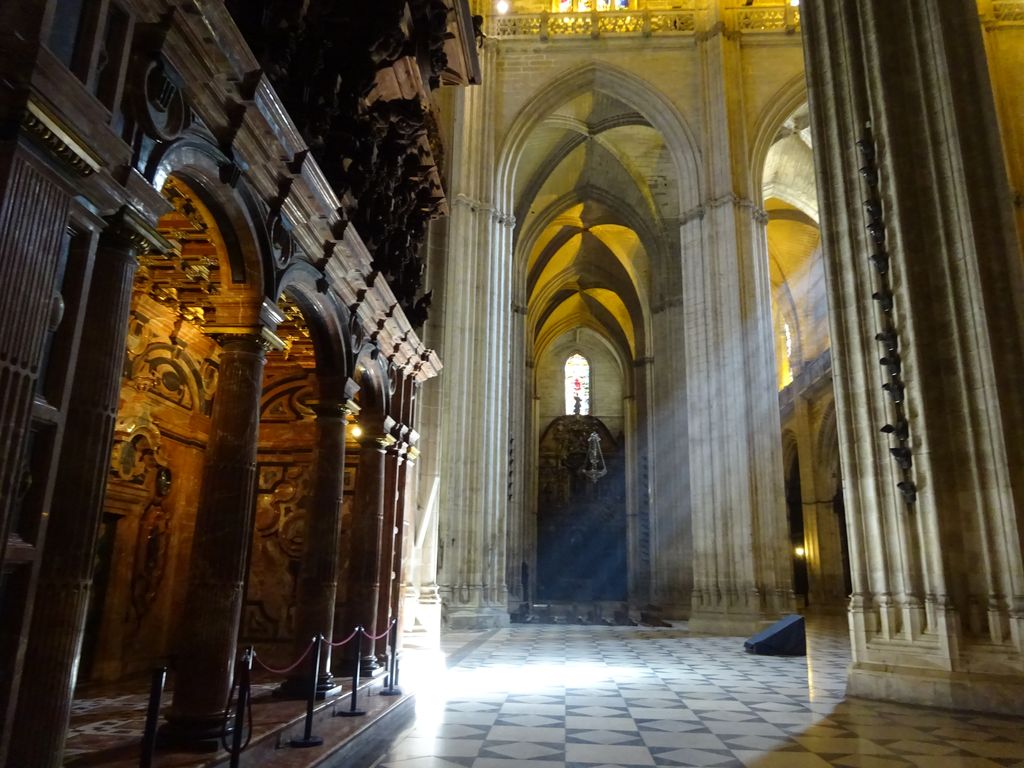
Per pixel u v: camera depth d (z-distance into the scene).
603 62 28.48
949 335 10.44
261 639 11.51
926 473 10.11
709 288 25.55
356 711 7.45
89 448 4.05
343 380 8.40
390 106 9.47
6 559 3.23
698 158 27.20
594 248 44.03
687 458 32.53
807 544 36.25
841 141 12.09
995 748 7.02
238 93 5.24
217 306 6.05
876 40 11.67
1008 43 22.27
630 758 6.60
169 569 10.31
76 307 3.79
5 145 3.26
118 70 4.05
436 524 16.03
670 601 31.00
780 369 42.28
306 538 8.12
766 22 27.98
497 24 29.23
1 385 3.19
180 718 5.27
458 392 23.34
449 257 24.27
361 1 8.48
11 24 3.30
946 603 9.62
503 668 13.26
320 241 7.30
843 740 7.39
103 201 3.90
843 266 11.83
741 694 10.50
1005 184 10.61
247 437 5.93
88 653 8.78
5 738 3.28
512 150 27.73
